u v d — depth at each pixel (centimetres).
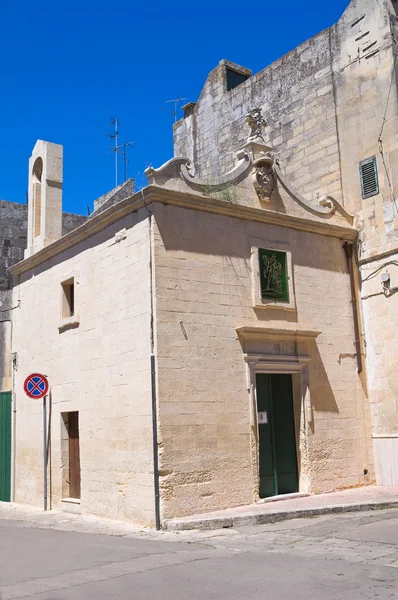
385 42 1658
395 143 1609
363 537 974
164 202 1310
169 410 1243
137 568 823
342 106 1758
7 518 1448
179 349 1277
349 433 1547
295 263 1530
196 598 671
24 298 1783
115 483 1326
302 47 1903
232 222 1422
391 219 1603
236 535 1066
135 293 1319
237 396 1350
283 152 1930
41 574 808
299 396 1481
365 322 1638
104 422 1378
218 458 1294
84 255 1511
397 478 1534
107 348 1392
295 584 714
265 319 1437
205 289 1342
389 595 657
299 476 1462
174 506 1215
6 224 2562
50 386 1602
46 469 1571
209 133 2267
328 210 1636
